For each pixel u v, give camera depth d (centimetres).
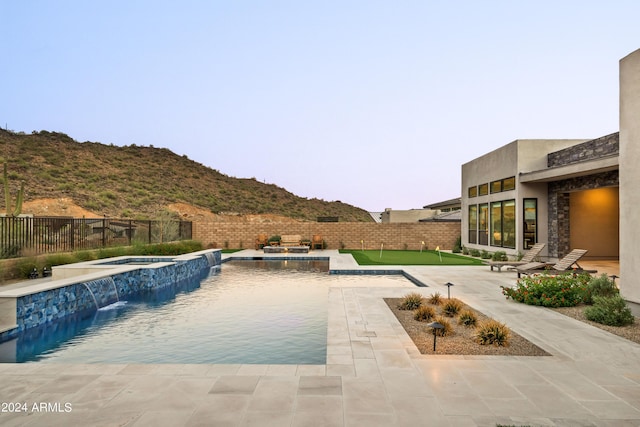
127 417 277
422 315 585
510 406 295
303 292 939
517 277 1059
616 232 1452
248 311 735
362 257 1773
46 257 1059
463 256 1864
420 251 2197
